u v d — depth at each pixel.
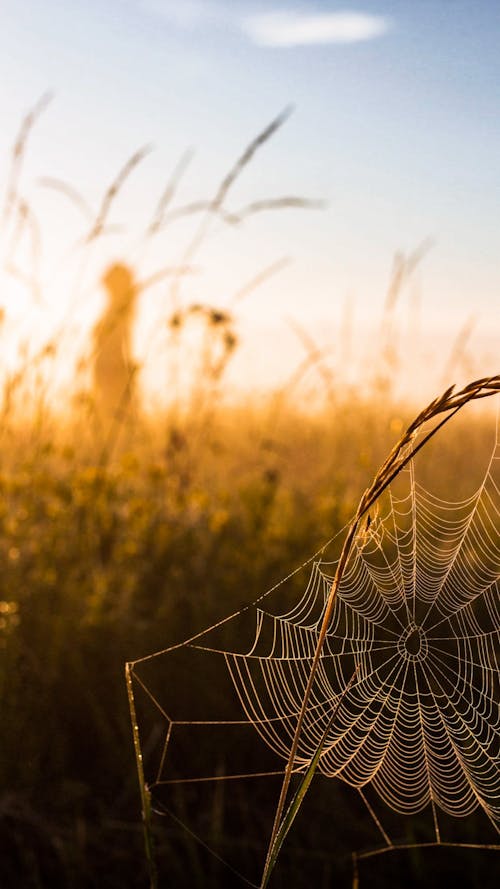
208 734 3.43
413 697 2.59
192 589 4.22
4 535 4.22
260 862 3.03
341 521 4.80
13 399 4.38
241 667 3.57
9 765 3.29
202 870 3.04
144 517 4.51
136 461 4.75
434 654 2.58
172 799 3.30
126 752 3.40
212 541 4.55
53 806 3.25
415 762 2.14
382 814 3.20
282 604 3.93
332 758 2.02
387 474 1.39
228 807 3.27
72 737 3.49
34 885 2.95
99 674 3.70
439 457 5.61
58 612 3.88
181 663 3.67
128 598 4.05
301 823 3.19
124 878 3.02
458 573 2.68
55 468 4.95
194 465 5.36
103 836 3.14
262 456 6.00
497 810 1.97
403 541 3.20
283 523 4.88
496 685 2.58
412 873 2.99
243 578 4.23
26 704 3.43
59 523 4.28
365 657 2.49
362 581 2.56
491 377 1.30
